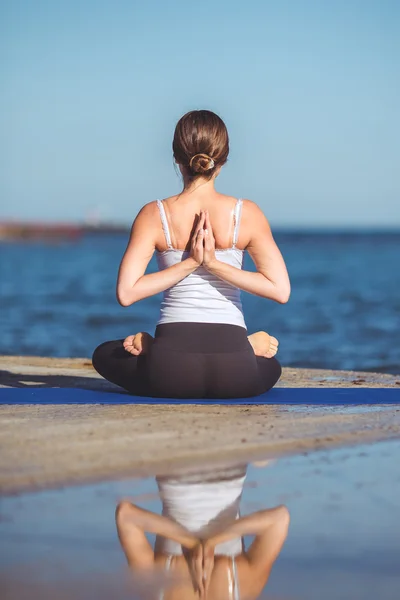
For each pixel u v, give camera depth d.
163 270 3.73
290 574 1.87
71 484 2.54
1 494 2.43
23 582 1.81
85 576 1.85
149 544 2.06
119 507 2.33
